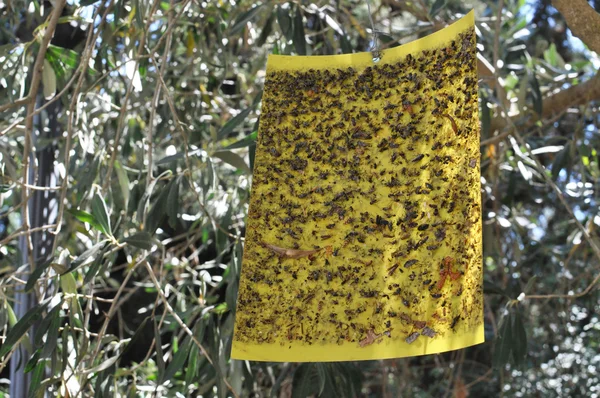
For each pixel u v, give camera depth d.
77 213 1.11
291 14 1.41
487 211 1.76
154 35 1.65
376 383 2.21
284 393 1.58
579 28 1.05
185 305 1.59
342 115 0.86
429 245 0.81
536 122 1.61
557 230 2.23
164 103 1.56
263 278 0.84
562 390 2.22
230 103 1.89
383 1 1.80
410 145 0.83
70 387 1.15
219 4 1.60
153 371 1.64
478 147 0.80
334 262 0.83
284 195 0.86
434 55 0.84
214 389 1.37
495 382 2.40
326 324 0.82
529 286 1.20
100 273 1.20
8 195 1.75
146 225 1.19
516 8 1.88
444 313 0.80
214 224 1.22
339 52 1.59
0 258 2.17
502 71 1.75
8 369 2.17
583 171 1.54
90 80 1.51
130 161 1.89
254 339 0.83
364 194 0.84
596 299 2.02
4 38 1.56
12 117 1.55
